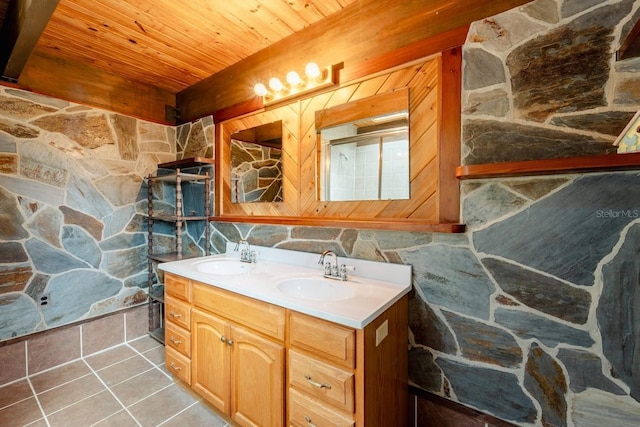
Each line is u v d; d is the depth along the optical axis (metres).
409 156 1.54
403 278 1.53
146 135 2.73
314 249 1.93
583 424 1.15
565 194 1.16
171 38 2.01
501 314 1.30
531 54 1.21
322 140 1.87
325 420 1.18
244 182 2.34
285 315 1.32
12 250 2.02
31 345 2.08
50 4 1.30
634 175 1.04
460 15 1.38
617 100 1.07
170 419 1.66
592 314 1.12
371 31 1.64
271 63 2.12
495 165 1.17
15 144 2.03
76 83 2.30
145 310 2.71
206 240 2.61
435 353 1.46
